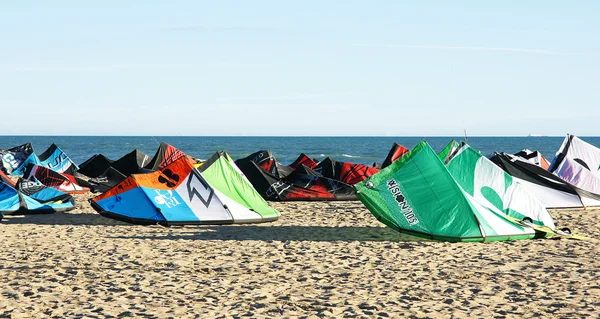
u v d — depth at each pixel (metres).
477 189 15.69
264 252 12.66
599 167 23.70
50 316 8.02
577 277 10.38
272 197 23.38
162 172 17.06
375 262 11.67
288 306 8.52
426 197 14.36
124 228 15.98
